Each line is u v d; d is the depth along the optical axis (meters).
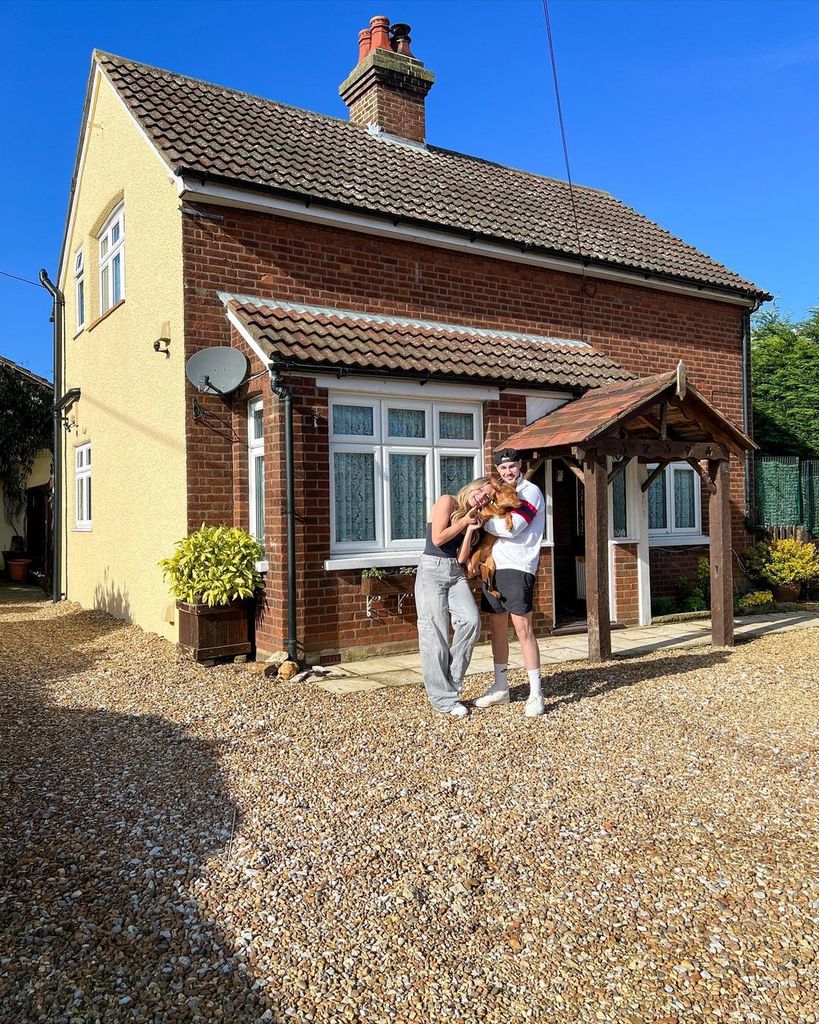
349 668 7.72
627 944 3.01
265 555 8.14
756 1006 2.65
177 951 2.94
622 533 10.63
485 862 3.64
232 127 10.02
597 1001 2.69
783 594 12.94
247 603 8.09
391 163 11.28
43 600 14.61
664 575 11.90
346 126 12.05
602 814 4.16
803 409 17.23
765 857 3.69
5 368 18.38
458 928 3.11
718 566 8.98
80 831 3.96
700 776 4.71
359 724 5.76
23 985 2.74
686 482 12.38
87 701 6.54
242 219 8.73
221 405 8.50
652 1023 2.58
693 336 12.87
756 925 3.12
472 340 9.76
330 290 9.35
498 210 11.27
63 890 3.38
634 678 7.22
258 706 6.27
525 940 3.03
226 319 8.57
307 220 9.13
